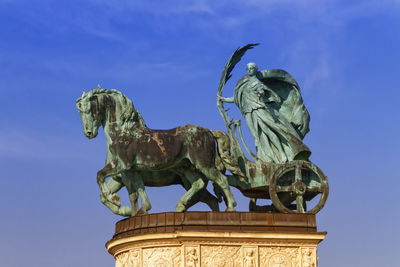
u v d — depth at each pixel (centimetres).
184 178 3700
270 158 3697
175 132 3566
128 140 3531
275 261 3419
